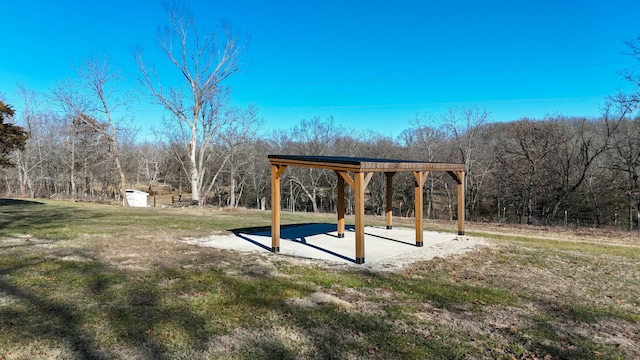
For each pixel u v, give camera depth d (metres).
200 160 22.48
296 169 34.94
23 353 3.20
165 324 3.91
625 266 7.81
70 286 5.03
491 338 3.89
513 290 5.70
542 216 26.45
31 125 32.47
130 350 3.34
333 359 3.33
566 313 4.75
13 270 5.70
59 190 34.94
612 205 24.81
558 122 25.23
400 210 32.28
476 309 4.78
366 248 8.63
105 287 5.04
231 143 28.03
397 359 3.36
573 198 25.53
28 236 8.74
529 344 3.78
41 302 4.39
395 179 32.16
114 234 9.48
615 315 4.76
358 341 3.71
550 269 7.26
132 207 18.92
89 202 23.11
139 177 46.62
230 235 10.26
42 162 34.06
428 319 4.37
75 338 3.51
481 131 31.27
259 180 36.72
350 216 18.73
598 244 11.27
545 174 25.34
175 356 3.28
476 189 29.45
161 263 6.55
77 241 8.30
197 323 3.98
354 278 6.03
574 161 25.31
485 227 15.05
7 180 32.62
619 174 23.78
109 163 30.33
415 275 6.39
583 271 7.20
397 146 34.88
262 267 6.57
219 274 5.97
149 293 4.87
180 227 11.45
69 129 28.25
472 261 7.68
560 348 3.71
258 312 4.38
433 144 30.78
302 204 39.22
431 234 11.09
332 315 4.37
